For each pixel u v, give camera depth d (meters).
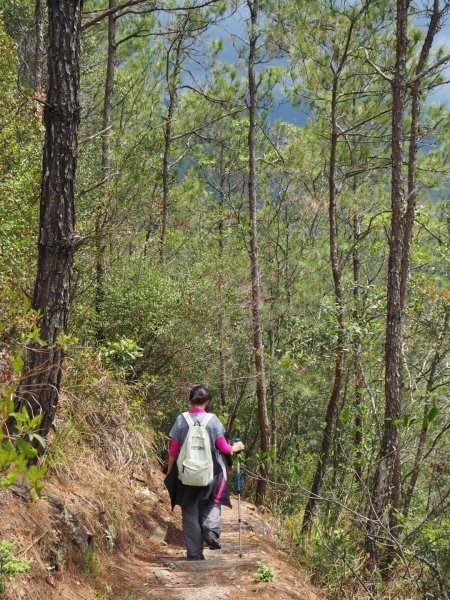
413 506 12.73
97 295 11.50
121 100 20.44
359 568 8.57
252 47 14.09
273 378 14.95
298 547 9.40
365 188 14.00
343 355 12.14
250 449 18.09
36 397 5.64
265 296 15.32
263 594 5.81
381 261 17.88
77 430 7.55
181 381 12.44
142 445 9.17
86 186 11.59
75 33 5.85
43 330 5.72
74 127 5.87
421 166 14.89
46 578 4.95
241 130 20.27
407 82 9.91
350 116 14.52
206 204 20.39
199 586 6.05
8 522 4.89
